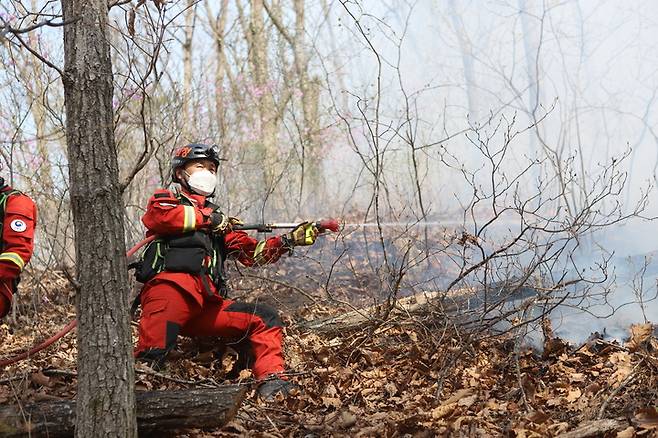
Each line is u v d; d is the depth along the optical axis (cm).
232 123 932
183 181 472
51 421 330
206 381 437
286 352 490
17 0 401
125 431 306
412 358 466
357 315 525
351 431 378
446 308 518
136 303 454
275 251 482
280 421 392
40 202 643
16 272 399
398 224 757
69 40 313
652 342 461
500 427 373
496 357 474
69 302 634
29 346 509
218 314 456
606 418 364
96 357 304
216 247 461
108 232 307
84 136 307
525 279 465
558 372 450
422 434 364
